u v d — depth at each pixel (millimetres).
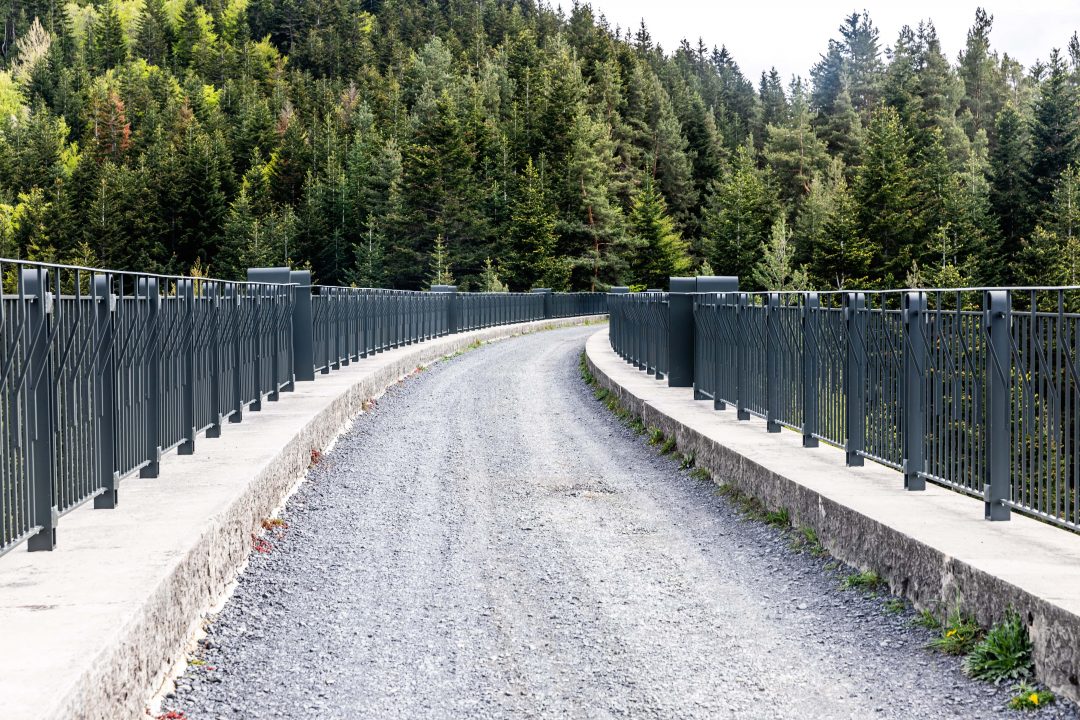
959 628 5062
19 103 136250
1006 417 6160
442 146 80000
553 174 87688
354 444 12547
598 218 83562
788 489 7816
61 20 183125
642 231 87250
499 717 4375
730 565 7008
